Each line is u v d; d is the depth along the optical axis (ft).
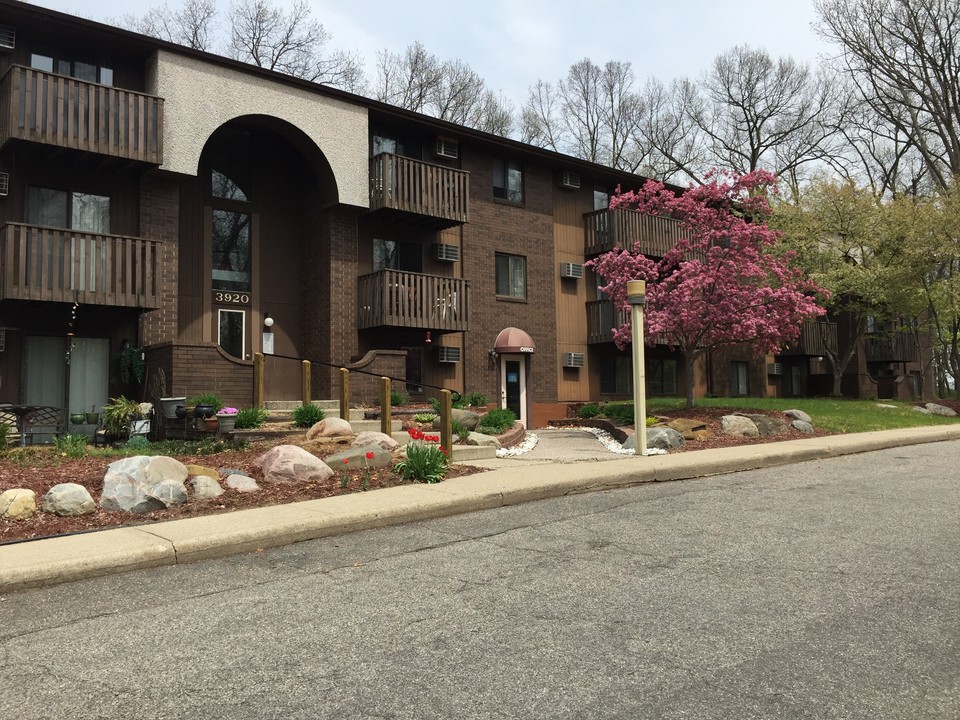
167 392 42.93
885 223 72.74
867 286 71.72
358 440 34.53
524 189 70.44
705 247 53.16
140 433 40.78
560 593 15.66
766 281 60.85
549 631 13.35
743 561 18.04
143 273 44.83
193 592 16.30
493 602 15.12
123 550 18.51
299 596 15.81
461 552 19.52
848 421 56.24
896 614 14.05
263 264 56.34
